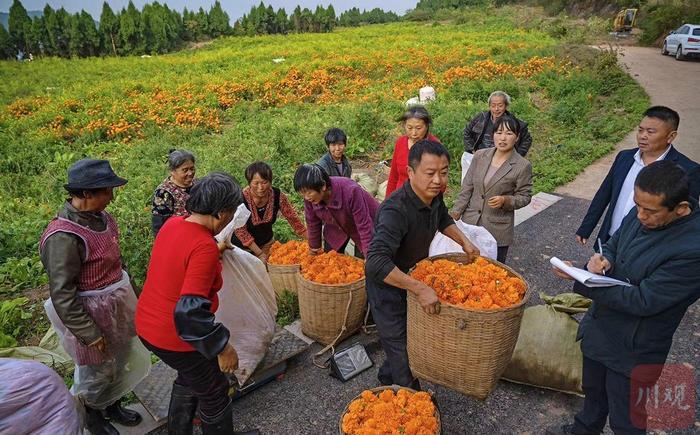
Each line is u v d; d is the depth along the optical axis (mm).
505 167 4020
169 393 3312
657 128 3119
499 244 4141
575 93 14758
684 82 16344
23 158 10664
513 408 3252
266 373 3508
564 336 3285
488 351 2395
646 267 2129
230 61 27219
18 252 6016
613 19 34781
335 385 3537
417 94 15500
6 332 4402
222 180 2430
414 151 2529
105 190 2652
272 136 11023
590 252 5633
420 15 63750
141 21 45906
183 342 2443
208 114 14438
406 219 2637
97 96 17766
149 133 12883
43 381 2328
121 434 3090
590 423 2689
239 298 3254
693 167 3084
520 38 29062
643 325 2191
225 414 2730
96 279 2779
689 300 2061
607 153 9844
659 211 2010
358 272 3869
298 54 28031
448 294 2496
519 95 14969
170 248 2424
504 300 2475
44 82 22750
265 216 4598
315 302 3730
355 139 10703
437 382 2658
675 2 28156
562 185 8078
